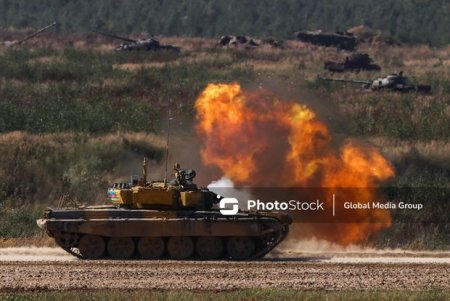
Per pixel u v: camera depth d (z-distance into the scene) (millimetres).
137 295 82125
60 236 110000
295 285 90812
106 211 110438
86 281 91438
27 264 102812
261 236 111750
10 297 80938
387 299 81875
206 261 108312
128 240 110750
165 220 109875
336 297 82188
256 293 83375
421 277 97188
